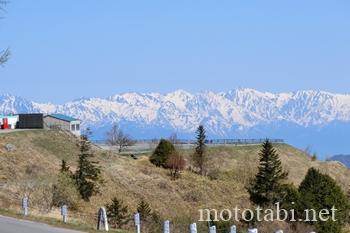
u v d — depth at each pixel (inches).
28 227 1494.8
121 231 1514.5
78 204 2822.3
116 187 3654.0
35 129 4475.9
